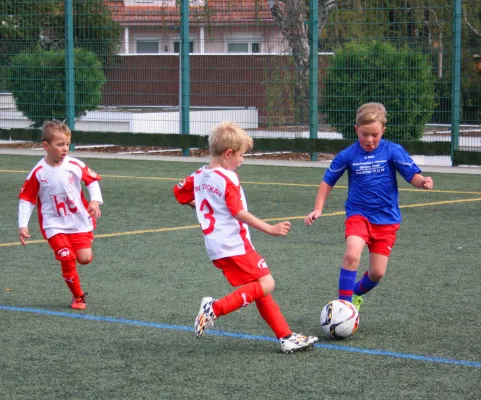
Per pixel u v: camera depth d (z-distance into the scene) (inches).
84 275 378.3
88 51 977.5
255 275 261.1
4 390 231.5
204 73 933.8
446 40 809.5
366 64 843.4
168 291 349.4
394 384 235.5
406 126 834.2
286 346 262.7
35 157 923.4
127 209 569.6
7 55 1016.2
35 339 281.6
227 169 263.0
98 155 944.3
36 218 540.1
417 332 288.8
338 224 511.2
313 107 871.1
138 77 965.2
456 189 670.5
